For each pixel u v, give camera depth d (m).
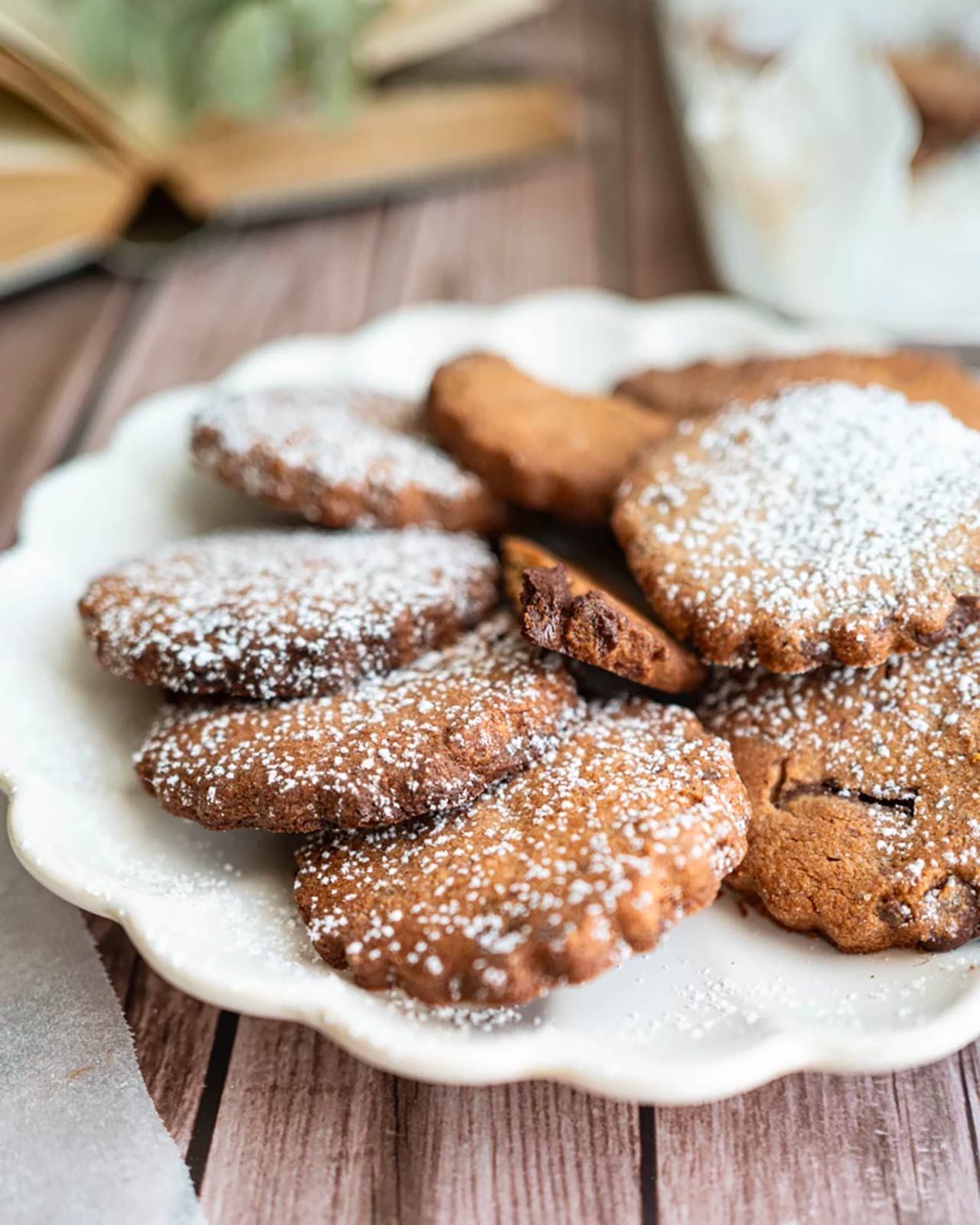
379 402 0.36
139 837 0.28
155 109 0.45
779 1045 0.25
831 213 0.41
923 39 0.45
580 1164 0.26
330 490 0.32
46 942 0.29
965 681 0.28
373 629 0.29
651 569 0.29
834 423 0.31
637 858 0.25
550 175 0.50
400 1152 0.26
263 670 0.28
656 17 0.58
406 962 0.25
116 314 0.45
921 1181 0.25
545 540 0.33
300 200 0.48
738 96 0.44
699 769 0.27
